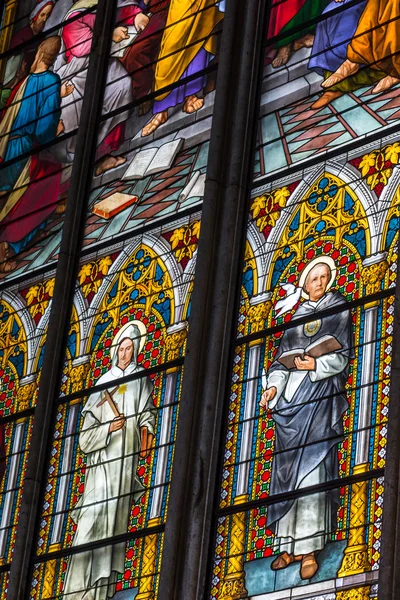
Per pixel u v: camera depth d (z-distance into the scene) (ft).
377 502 34.60
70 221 44.57
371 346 36.47
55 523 40.24
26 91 49.70
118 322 42.06
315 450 36.14
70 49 49.29
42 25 50.78
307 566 34.99
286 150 40.91
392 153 38.73
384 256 37.45
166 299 41.34
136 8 47.62
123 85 46.32
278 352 38.04
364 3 41.83
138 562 38.01
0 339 45.09
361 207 38.58
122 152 45.21
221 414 38.01
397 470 33.63
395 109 39.47
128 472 39.40
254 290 39.32
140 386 40.45
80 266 43.98
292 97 41.65
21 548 40.24
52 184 46.96
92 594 38.42
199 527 36.68
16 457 42.52
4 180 48.42
